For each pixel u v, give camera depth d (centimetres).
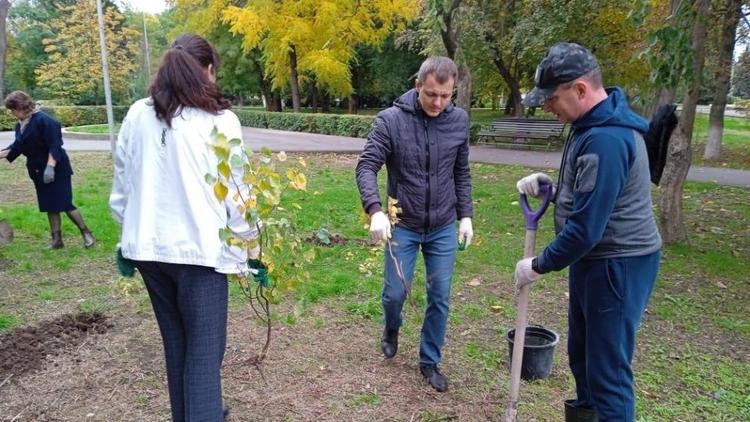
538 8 1466
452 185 309
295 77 2714
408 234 307
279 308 429
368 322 409
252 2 2422
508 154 1504
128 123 221
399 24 2375
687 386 329
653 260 220
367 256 553
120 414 290
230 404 300
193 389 223
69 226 665
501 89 2736
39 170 555
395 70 3209
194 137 212
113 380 322
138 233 211
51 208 565
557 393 318
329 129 2259
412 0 1552
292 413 293
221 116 221
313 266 524
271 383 322
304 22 2383
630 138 204
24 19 3975
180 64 213
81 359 347
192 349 223
